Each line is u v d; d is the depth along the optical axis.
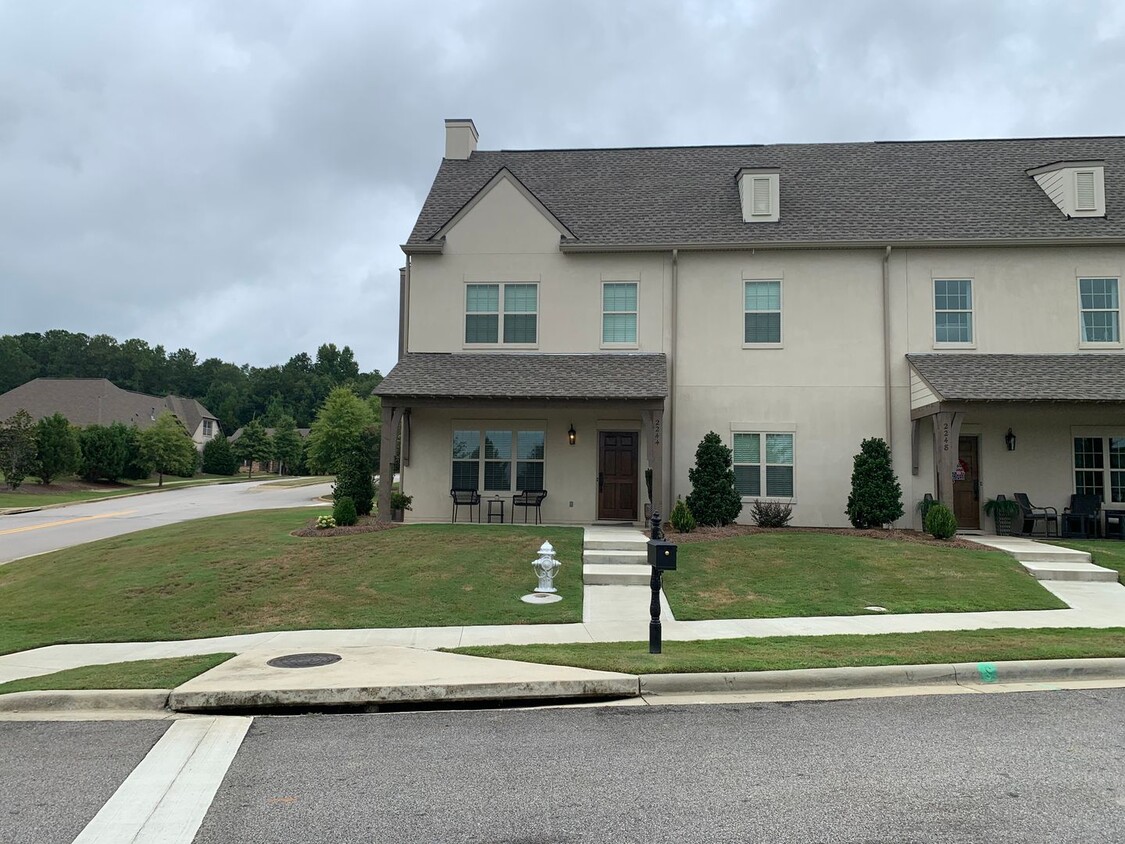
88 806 4.89
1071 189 19.34
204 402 123.50
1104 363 18.33
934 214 19.89
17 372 105.81
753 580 13.39
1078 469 18.84
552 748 5.98
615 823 4.55
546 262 20.17
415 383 18.34
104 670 8.36
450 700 7.31
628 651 8.95
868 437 19.16
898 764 5.55
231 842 4.35
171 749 6.04
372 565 14.08
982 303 19.20
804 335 19.48
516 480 19.83
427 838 4.38
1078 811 4.70
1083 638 9.55
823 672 7.83
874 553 14.99
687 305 19.83
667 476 19.47
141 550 16.17
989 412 17.52
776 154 23.30
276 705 7.19
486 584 13.07
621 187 22.14
